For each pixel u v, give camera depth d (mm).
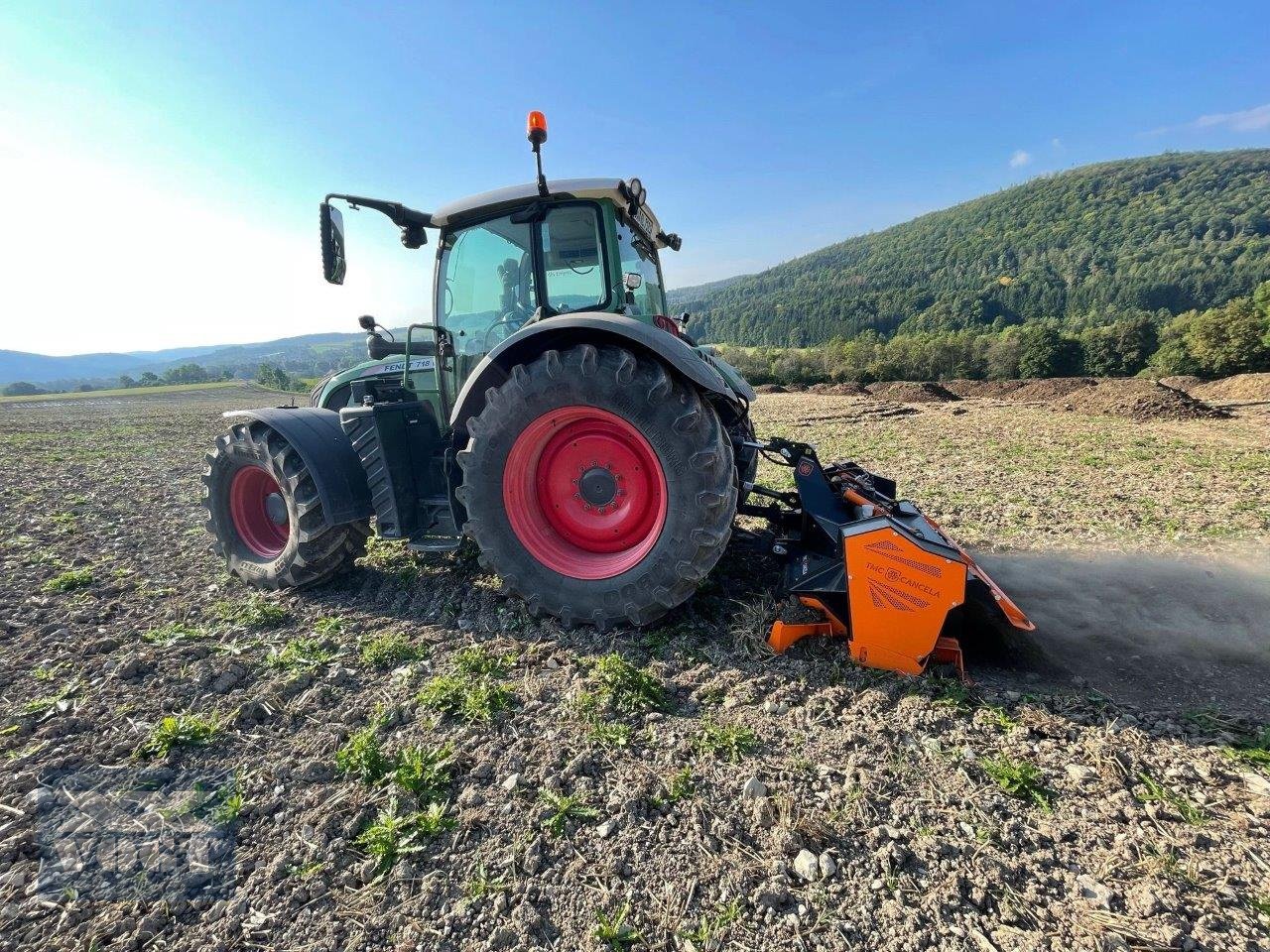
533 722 2426
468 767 2188
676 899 1648
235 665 2861
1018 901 1603
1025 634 2986
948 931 1528
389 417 3680
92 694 2654
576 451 3242
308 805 2020
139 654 2941
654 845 1824
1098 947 1471
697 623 3195
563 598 3152
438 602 3615
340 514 3703
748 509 3494
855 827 1859
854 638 2648
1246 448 7906
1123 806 1898
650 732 2352
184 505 6699
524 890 1691
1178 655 2805
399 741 2332
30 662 2939
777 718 2414
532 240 3594
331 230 3754
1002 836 1809
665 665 2799
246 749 2318
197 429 18516
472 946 1543
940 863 1727
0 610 3574
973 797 1954
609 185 3426
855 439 10109
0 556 4637
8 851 1827
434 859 1804
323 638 3189
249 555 4059
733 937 1542
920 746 2203
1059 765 2094
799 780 2064
